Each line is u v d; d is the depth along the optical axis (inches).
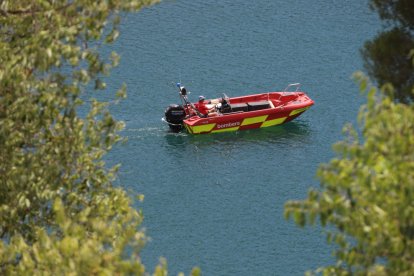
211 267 3735.2
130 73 5398.6
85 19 1289.4
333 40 5905.5
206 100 5012.3
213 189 4434.1
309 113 5147.6
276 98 5064.0
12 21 1376.7
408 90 1306.6
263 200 4330.7
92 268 1030.4
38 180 1438.2
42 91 1342.3
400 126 936.3
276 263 3745.1
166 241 3927.2
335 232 1000.2
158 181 4480.8
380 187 938.7
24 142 1432.1
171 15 6127.0
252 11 6264.8
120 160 4633.4
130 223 1445.6
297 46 5846.5
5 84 1326.3
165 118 4832.7
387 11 1331.2
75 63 1282.0
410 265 951.6
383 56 1323.8
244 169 4633.4
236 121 4906.5
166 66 5526.6
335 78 5487.2
